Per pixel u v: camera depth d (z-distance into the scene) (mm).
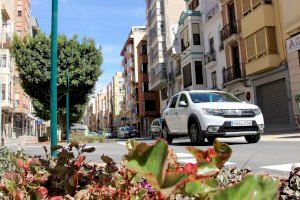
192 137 9578
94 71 27906
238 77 24078
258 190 591
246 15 22328
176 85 38469
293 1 18688
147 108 53156
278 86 20625
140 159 623
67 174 1926
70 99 28359
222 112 8961
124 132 45906
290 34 19250
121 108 89188
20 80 27547
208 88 29953
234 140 11695
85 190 1739
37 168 2055
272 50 20344
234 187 600
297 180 2041
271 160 5340
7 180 1652
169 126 10969
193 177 779
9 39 38625
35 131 61281
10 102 38969
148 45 48219
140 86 55312
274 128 20906
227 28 25281
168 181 611
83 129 45094
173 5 42312
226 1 25516
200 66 31109
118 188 1488
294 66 19016
